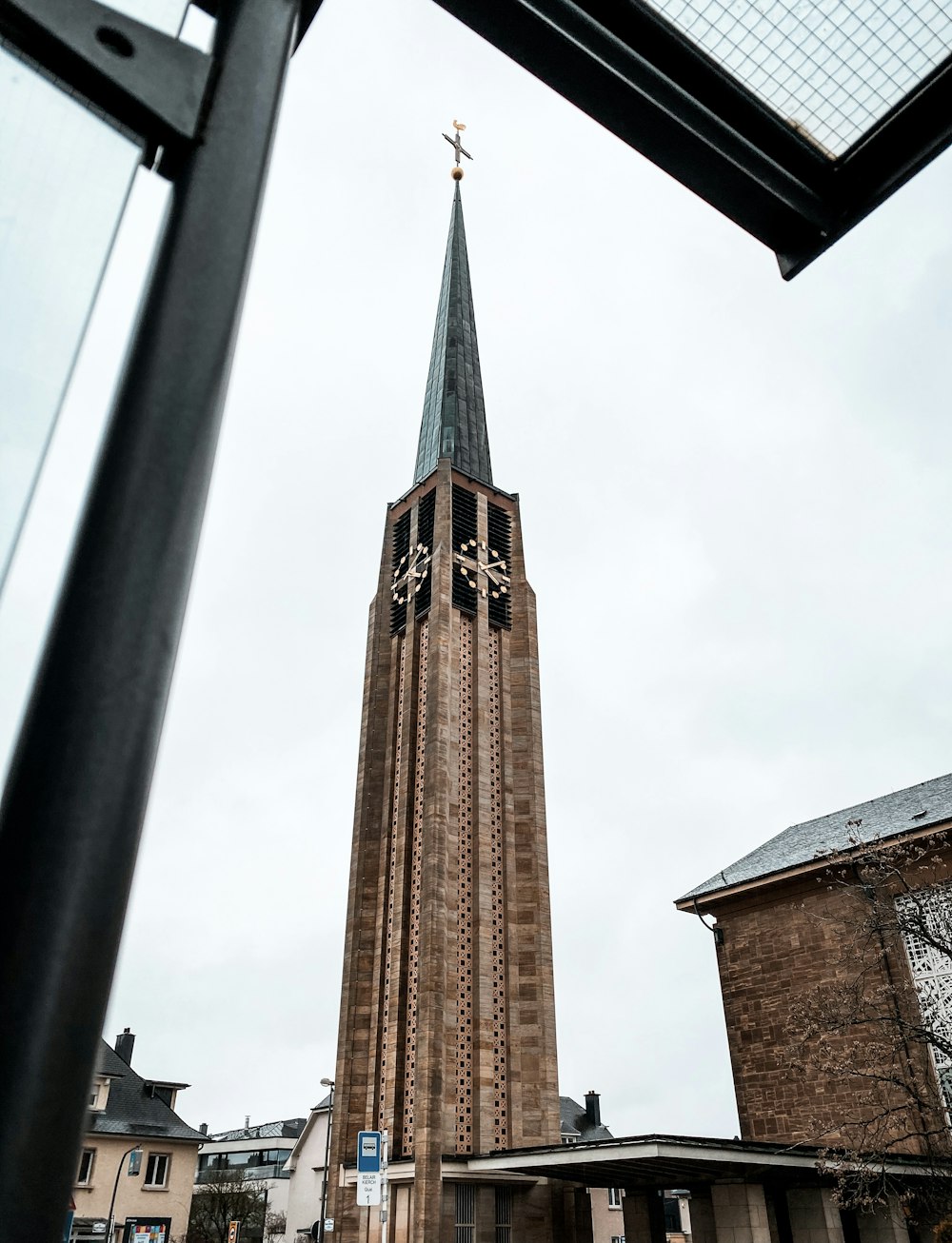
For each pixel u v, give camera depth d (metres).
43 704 1.23
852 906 34.88
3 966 1.07
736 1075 36.78
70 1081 1.06
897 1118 29.83
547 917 47.56
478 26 2.78
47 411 1.45
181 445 1.41
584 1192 39.78
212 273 1.55
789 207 3.18
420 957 42.94
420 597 56.22
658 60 2.89
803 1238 27.50
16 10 1.55
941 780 41.12
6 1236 0.94
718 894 39.31
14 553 1.36
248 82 1.75
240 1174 73.94
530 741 52.56
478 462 66.44
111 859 1.17
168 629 1.32
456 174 91.94
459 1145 40.56
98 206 1.59
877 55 2.84
